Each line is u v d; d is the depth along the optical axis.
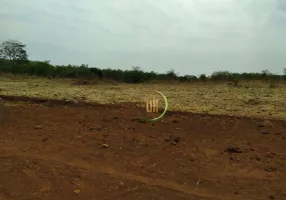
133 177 5.29
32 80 21.98
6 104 10.98
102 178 5.17
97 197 4.57
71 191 4.70
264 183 5.19
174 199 4.57
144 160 6.05
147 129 8.05
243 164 5.94
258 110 10.12
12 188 4.71
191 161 6.05
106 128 8.08
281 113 9.55
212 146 6.86
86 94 13.85
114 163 5.88
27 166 5.43
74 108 10.55
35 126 8.09
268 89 16.66
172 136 7.51
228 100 12.36
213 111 10.02
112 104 11.09
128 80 24.41
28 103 11.38
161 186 4.98
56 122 8.62
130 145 6.84
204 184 5.12
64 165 5.64
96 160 5.99
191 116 9.38
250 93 14.77
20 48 27.70
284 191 4.91
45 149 6.42
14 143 6.74
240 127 8.24
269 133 7.72
